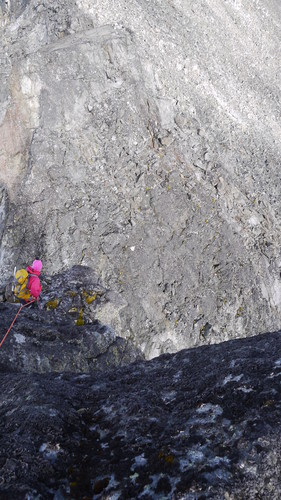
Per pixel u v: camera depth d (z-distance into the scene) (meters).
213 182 19.16
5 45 17.78
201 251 17.72
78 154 17.20
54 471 3.26
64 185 16.58
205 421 3.42
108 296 10.67
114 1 20.69
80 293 10.64
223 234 18.33
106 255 16.14
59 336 7.40
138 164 17.94
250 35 28.70
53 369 6.95
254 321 17.97
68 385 4.20
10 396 4.10
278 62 29.09
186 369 4.22
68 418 3.69
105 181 17.22
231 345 4.40
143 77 19.11
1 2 18.75
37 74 17.06
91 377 4.50
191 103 20.52
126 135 18.12
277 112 25.84
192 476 3.05
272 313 18.58
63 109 17.42
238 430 3.27
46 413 3.65
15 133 16.77
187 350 4.65
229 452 3.16
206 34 24.91
